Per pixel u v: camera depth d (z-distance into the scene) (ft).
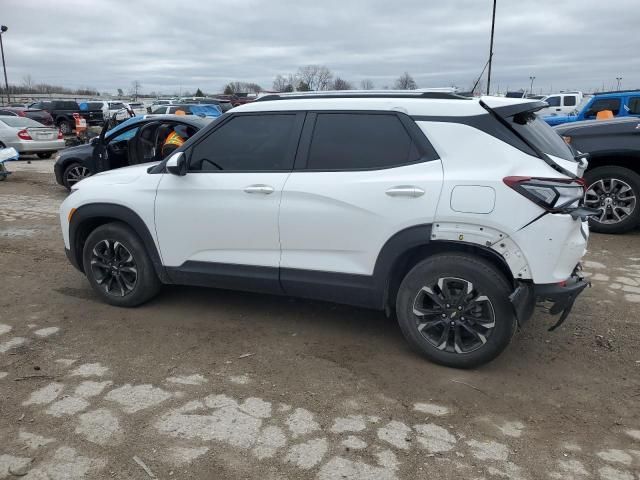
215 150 13.74
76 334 13.84
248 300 16.11
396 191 11.55
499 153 11.11
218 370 12.02
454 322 11.74
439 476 8.68
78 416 10.21
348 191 12.04
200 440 9.52
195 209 13.70
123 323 14.51
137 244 14.79
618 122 22.67
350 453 9.21
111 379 11.59
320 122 12.78
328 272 12.60
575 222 11.08
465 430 9.92
